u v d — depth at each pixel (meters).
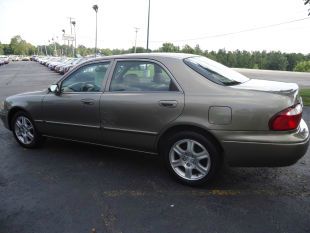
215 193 3.85
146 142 4.18
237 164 3.72
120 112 4.27
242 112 3.54
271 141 3.47
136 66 4.29
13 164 4.85
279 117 3.45
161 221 3.27
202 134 3.81
